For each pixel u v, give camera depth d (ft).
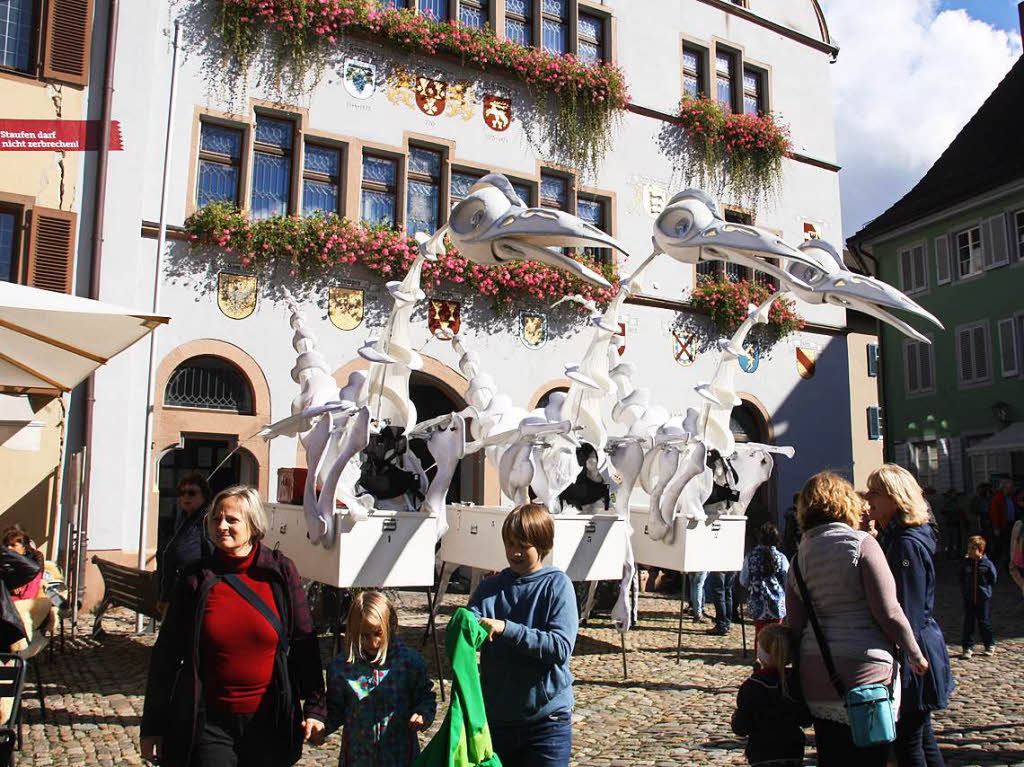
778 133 57.98
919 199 86.07
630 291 27.86
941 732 19.27
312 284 41.14
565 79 49.88
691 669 26.55
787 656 11.08
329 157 43.52
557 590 10.36
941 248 81.66
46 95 36.32
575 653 29.07
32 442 33.94
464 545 29.07
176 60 37.47
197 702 9.86
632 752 17.88
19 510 33.60
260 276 40.04
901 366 85.71
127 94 37.76
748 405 55.67
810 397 58.34
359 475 24.25
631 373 31.53
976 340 77.66
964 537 66.39
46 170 35.83
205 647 10.08
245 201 40.63
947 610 39.81
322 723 10.63
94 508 35.01
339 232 41.19
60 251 35.68
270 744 10.18
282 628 10.41
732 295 54.08
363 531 22.49
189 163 39.32
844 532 10.99
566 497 28.09
